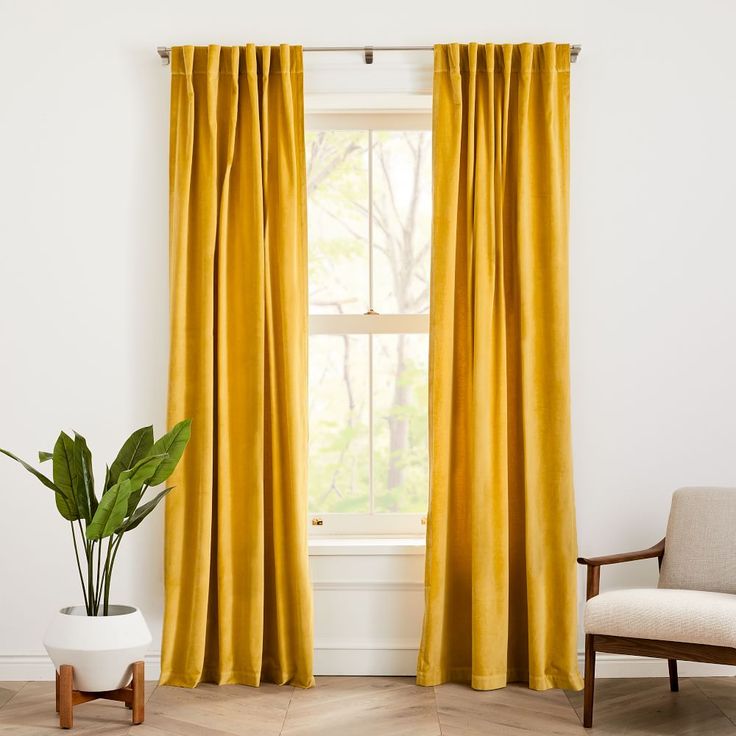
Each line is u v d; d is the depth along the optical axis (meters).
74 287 3.82
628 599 3.12
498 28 3.86
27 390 3.81
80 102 3.84
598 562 3.29
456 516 3.76
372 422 4.06
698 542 3.43
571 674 3.61
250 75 3.72
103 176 3.83
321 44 3.85
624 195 3.85
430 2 3.86
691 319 3.85
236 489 3.71
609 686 3.66
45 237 3.82
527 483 3.64
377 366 4.08
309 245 4.10
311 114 4.09
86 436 3.81
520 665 3.73
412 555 3.82
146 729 3.11
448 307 3.70
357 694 3.53
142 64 3.85
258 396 3.66
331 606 3.82
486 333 3.66
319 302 4.10
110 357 3.82
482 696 3.51
